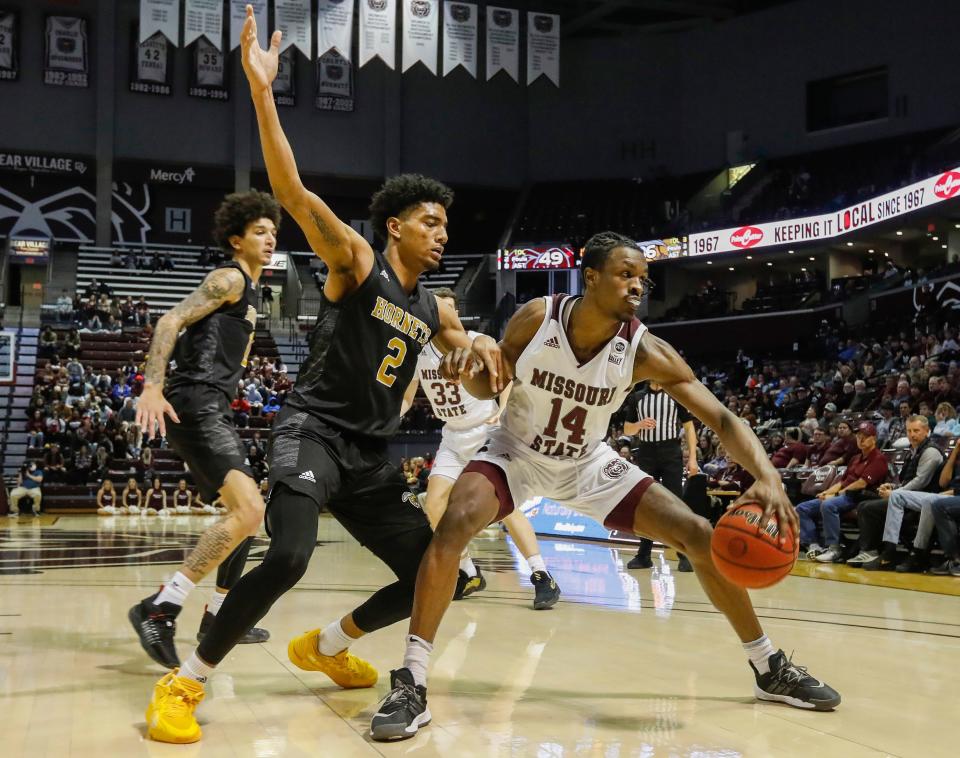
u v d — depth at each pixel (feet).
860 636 13.19
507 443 9.49
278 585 7.97
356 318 8.89
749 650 9.18
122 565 23.54
